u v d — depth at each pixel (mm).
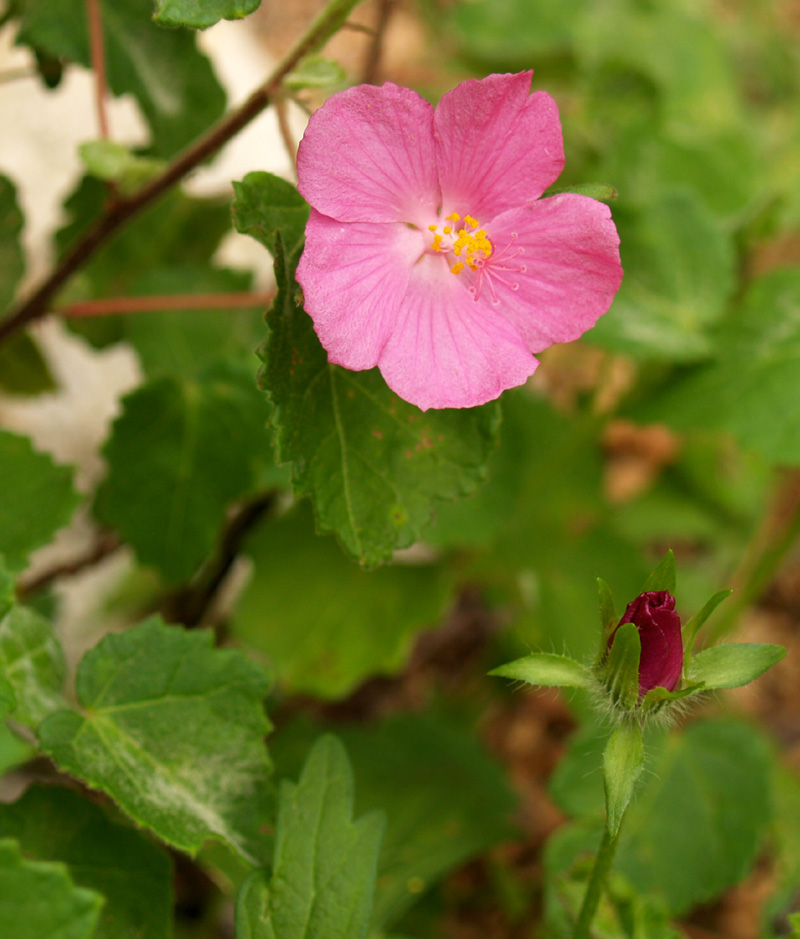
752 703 646
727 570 682
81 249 469
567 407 751
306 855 421
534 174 422
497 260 424
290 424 416
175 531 496
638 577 552
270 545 526
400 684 635
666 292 522
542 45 704
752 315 513
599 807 496
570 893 448
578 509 580
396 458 427
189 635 437
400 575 532
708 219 527
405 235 425
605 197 421
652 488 686
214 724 434
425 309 423
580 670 415
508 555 546
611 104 693
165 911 427
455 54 729
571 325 422
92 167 455
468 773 537
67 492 469
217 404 499
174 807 424
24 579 547
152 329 527
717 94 729
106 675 433
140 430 495
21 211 498
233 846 423
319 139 413
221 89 510
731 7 982
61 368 570
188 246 539
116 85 499
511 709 651
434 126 419
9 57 566
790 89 928
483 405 430
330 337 412
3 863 396
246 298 482
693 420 502
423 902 540
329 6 427
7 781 522
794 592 724
